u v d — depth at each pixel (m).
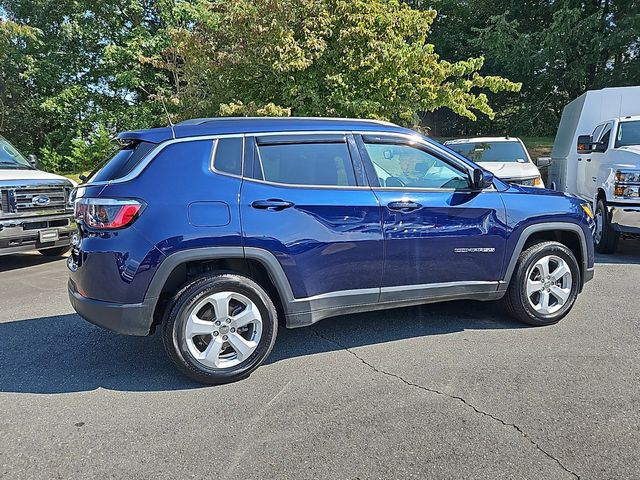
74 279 3.71
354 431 2.92
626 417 2.99
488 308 5.07
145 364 3.96
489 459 2.63
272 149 3.78
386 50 9.95
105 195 3.45
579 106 10.85
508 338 4.27
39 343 4.45
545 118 21.52
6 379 3.74
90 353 4.21
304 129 3.89
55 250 8.60
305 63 9.55
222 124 3.79
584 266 4.73
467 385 3.44
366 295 4.00
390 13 10.45
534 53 19.09
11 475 2.59
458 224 4.18
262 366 3.86
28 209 7.42
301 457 2.69
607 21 18.41
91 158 18.69
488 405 3.16
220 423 3.05
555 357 3.85
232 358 3.65
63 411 3.24
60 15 20.56
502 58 19.39
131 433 2.96
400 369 3.73
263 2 9.52
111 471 2.61
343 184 3.92
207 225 3.49
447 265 4.20
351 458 2.66
